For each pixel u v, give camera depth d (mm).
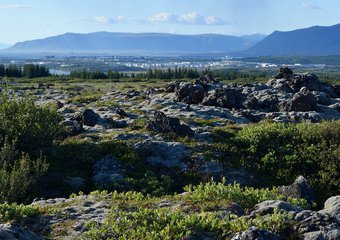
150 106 56781
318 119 49031
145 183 26625
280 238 11703
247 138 34375
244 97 59812
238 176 28703
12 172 21422
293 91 69438
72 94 94500
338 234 11398
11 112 29672
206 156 30875
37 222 14195
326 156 30297
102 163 28922
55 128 30734
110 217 13828
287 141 33469
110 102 64312
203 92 61250
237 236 11250
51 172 26562
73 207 15703
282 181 28859
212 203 15586
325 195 27312
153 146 31672
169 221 13258
